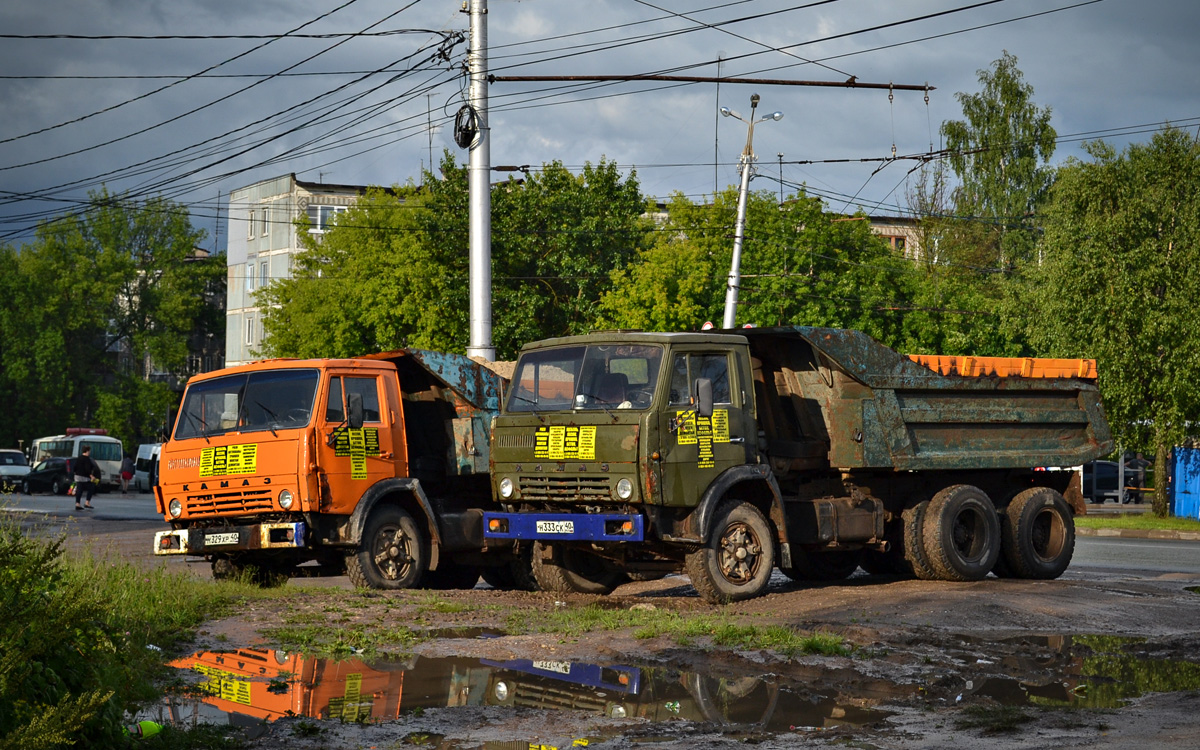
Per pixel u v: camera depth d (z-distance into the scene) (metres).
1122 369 31.80
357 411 13.53
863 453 13.97
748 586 12.69
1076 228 32.72
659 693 7.97
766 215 52.91
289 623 10.97
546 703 7.68
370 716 7.31
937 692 8.01
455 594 13.22
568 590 14.02
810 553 15.58
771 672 8.70
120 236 90.69
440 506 14.54
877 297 52.81
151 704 7.62
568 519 12.41
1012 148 64.69
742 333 14.15
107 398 87.19
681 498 12.16
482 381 15.17
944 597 12.11
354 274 54.44
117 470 64.31
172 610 11.02
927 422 14.65
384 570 13.72
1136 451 35.00
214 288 104.31
